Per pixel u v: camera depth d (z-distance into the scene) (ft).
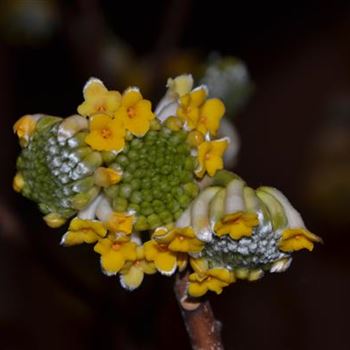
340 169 5.11
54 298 4.38
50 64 4.96
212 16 5.48
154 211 2.23
